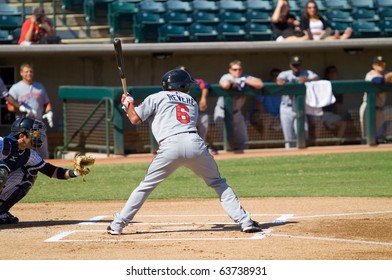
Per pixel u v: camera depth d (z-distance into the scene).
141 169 39.81
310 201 29.00
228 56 50.62
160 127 21.53
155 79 49.84
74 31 54.28
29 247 20.53
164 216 26.02
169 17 54.06
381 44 50.53
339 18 56.28
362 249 19.80
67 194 32.38
